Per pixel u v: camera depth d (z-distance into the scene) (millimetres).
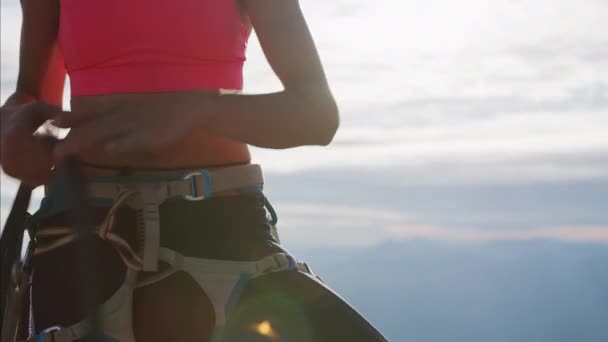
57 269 1806
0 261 1764
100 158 1856
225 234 1847
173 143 1494
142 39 1838
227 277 1817
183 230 1824
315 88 1725
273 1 1790
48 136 1544
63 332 1763
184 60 1850
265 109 1620
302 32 1778
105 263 1808
